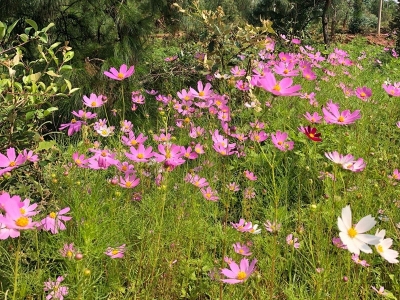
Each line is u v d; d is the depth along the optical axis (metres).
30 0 1.96
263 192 1.32
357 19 9.76
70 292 0.77
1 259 0.91
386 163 1.48
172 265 0.98
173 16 2.72
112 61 2.06
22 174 1.17
